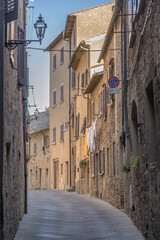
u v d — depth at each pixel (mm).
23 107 20188
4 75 10867
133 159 13422
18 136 15969
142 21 11484
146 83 10828
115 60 20797
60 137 44688
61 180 44188
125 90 16031
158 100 9141
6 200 11109
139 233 13117
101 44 31250
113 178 21891
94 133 28062
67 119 42469
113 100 21453
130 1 14406
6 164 11398
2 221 10133
